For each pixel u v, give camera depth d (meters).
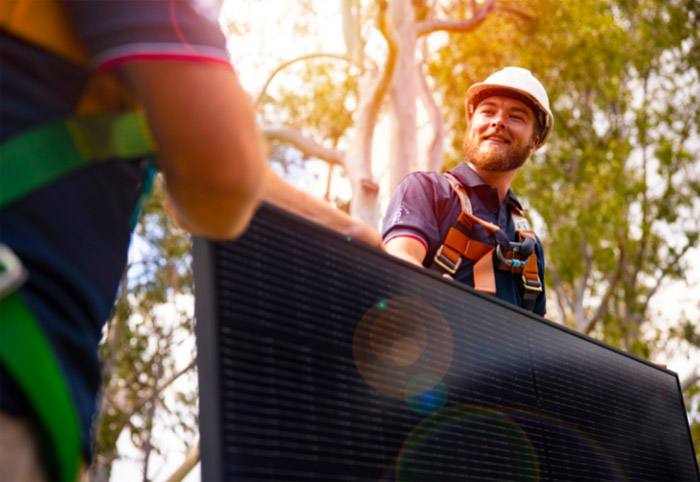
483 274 2.32
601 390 2.01
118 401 11.91
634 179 13.49
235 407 0.99
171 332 11.68
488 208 2.51
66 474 0.67
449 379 1.44
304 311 1.16
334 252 1.27
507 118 2.64
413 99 9.26
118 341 10.95
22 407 0.65
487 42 11.76
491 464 1.48
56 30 0.73
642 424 2.15
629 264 15.02
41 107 0.72
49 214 0.70
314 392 1.12
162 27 0.71
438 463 1.34
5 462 0.64
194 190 0.76
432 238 2.32
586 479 1.78
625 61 13.18
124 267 0.81
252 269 1.09
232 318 1.03
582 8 11.65
